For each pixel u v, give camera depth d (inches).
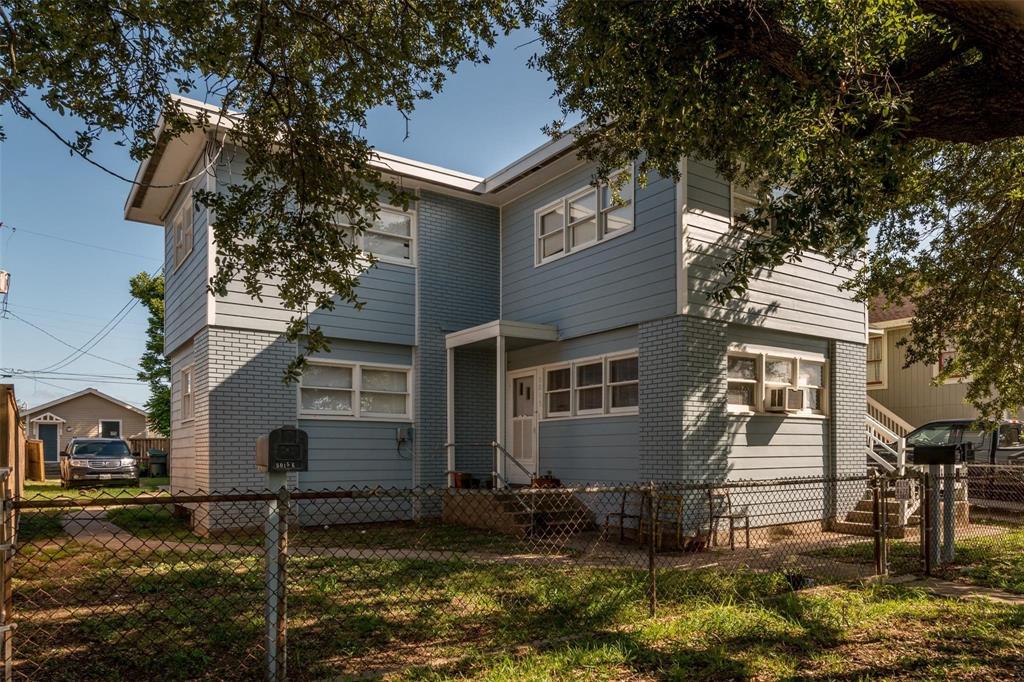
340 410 521.3
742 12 231.3
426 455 547.8
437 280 569.0
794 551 384.2
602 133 358.9
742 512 436.8
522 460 560.1
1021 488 587.5
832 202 222.7
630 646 197.8
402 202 296.7
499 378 491.8
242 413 471.5
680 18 235.5
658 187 449.4
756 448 456.4
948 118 214.7
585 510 484.1
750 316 454.9
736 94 245.3
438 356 563.5
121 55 248.4
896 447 560.7
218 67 260.2
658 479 429.1
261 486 471.5
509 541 419.5
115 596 262.1
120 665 187.0
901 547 396.8
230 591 269.3
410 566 316.8
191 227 537.3
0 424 320.2
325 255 293.9
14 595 262.7
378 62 279.0
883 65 216.2
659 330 439.5
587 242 510.3
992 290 402.9
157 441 1176.2
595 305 493.7
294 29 268.4
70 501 151.9
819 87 215.9
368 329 531.5
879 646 205.3
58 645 203.0
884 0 201.9
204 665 186.7
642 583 277.0
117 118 252.1
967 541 396.2
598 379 495.5
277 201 287.7
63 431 1486.2
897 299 454.6
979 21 180.5
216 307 467.2
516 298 582.2
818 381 507.5
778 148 238.4
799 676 180.9
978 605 249.8
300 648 200.8
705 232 440.1
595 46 252.1
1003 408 427.2
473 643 205.8
